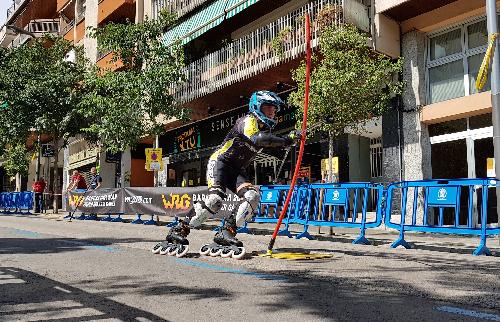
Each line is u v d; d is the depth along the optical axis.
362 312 2.98
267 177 16.09
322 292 3.57
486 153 10.81
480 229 6.25
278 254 5.66
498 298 3.28
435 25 11.79
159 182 21.38
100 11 24.19
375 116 12.05
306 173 14.58
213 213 5.63
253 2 14.59
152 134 15.73
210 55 16.38
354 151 13.73
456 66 11.59
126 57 15.55
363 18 12.16
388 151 12.34
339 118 10.16
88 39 25.92
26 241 7.67
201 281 4.04
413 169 11.80
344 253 6.00
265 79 14.80
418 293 3.49
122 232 9.62
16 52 20.61
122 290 3.72
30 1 32.47
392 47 12.16
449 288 3.65
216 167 5.54
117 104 14.90
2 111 19.81
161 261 5.24
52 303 3.31
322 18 12.17
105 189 14.19
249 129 5.18
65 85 19.88
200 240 7.66
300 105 10.61
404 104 12.13
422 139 11.77
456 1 11.23
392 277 4.14
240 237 8.58
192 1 17.27
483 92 10.62
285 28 13.05
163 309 3.12
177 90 17.64
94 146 24.25
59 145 31.48
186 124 19.56
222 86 15.59
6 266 4.97
